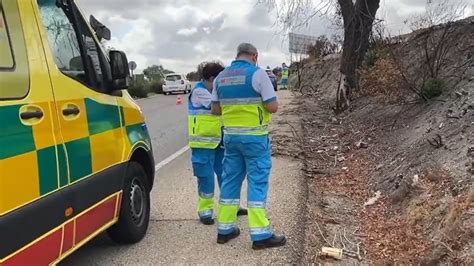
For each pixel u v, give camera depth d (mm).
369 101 12797
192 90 5348
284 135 11344
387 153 8062
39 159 3180
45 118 3297
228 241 4906
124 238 4785
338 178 7613
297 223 5344
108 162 4254
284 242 4789
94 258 4590
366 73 12680
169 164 8852
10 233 2861
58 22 3787
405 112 9555
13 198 2902
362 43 13391
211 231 5234
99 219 4059
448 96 8328
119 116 4633
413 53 11688
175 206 6113
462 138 6066
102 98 4301
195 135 5277
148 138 5359
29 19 3354
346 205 6316
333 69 25984
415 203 5418
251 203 4684
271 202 6066
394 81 10641
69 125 3605
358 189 6965
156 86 38500
